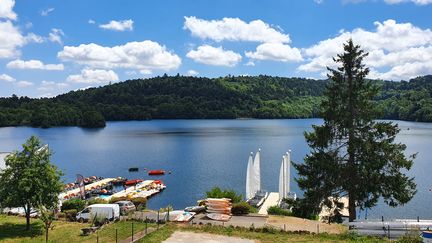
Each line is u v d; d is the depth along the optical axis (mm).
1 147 152625
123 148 160500
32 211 41906
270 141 184625
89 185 86688
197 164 117500
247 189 59094
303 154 138000
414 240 28375
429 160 119875
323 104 41375
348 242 29500
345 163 40406
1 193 33000
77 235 31891
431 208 62719
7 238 31234
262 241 29703
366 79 41688
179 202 71438
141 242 29141
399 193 38188
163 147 162625
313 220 40156
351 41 40625
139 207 46719
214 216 38250
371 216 57812
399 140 181125
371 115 39969
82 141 188250
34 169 32969
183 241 29516
